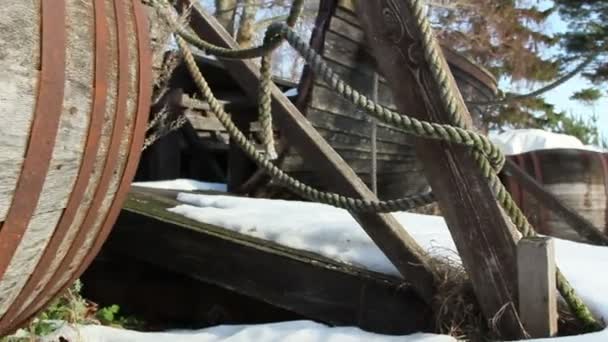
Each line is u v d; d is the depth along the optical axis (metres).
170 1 4.66
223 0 14.74
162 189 6.52
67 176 2.05
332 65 6.39
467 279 3.29
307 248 4.06
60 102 1.83
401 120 2.88
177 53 6.29
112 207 2.76
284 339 3.26
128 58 2.51
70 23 2.00
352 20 6.35
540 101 23.94
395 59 3.03
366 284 3.66
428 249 3.65
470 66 8.60
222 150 8.61
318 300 3.82
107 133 2.36
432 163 3.08
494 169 3.02
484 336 3.13
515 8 22.88
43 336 3.21
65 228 2.17
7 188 1.73
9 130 1.67
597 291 3.18
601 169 7.27
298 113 3.89
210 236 4.31
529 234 2.98
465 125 2.98
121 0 2.58
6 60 1.64
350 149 7.55
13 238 1.81
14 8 1.68
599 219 7.15
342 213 4.68
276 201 5.23
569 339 2.64
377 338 3.23
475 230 3.05
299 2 3.82
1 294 2.04
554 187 7.10
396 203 3.25
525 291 2.94
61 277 2.60
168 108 7.10
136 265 4.82
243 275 4.13
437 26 22.53
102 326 3.62
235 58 3.97
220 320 4.44
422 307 3.49
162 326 4.55
